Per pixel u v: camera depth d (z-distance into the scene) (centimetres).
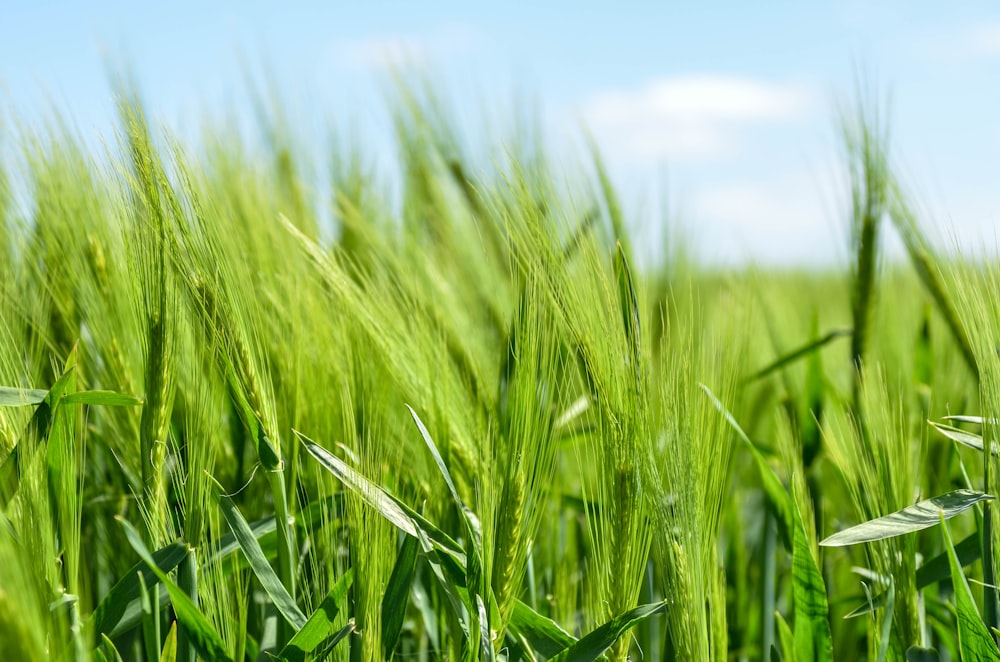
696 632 100
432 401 111
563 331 103
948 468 123
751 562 137
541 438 102
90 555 116
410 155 154
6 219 120
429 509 111
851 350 127
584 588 112
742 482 154
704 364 105
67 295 119
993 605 102
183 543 100
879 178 126
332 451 110
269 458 101
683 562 100
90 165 114
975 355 102
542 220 103
